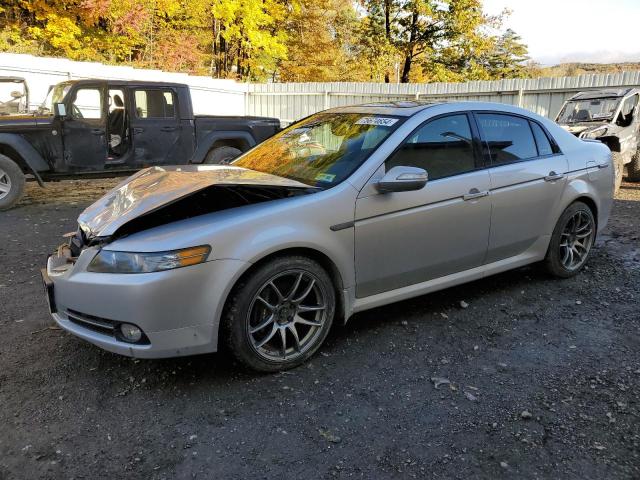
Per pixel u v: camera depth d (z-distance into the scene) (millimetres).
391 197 3379
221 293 2805
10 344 3480
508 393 2926
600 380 3047
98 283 2768
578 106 10703
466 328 3742
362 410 2764
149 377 3078
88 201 8828
